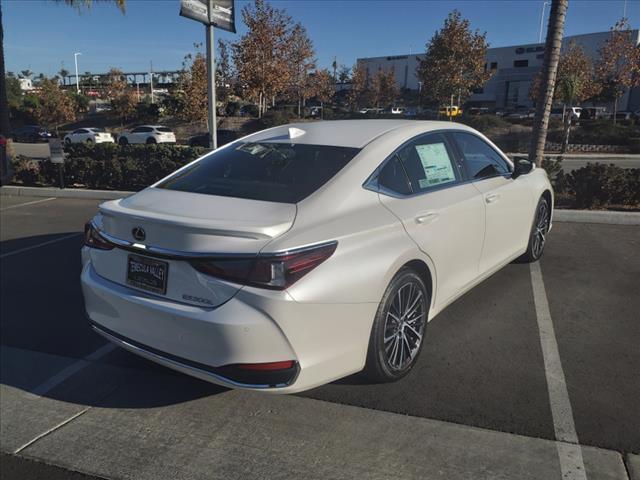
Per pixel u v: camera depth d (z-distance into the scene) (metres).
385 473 2.51
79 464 2.66
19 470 2.63
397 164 3.40
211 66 10.70
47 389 3.36
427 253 3.30
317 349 2.64
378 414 2.97
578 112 47.56
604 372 3.35
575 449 2.62
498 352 3.65
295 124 4.19
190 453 2.71
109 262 3.00
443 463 2.55
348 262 2.73
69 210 9.27
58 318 4.44
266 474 2.54
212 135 10.96
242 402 3.15
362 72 65.56
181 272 2.65
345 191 3.01
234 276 2.51
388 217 3.08
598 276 5.14
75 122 50.84
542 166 9.20
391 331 3.10
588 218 7.47
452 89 38.16
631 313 4.26
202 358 2.62
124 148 11.50
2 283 5.30
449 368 3.44
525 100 69.69
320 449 2.70
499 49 72.00
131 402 3.19
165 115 45.03
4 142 11.79
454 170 3.94
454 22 37.00
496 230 4.31
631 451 2.60
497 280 5.06
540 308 4.39
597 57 57.00
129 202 3.10
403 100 76.75
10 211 9.20
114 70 46.62
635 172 8.04
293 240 2.57
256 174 3.27
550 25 8.66
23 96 57.66
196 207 2.88
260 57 33.28
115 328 2.98
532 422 2.84
